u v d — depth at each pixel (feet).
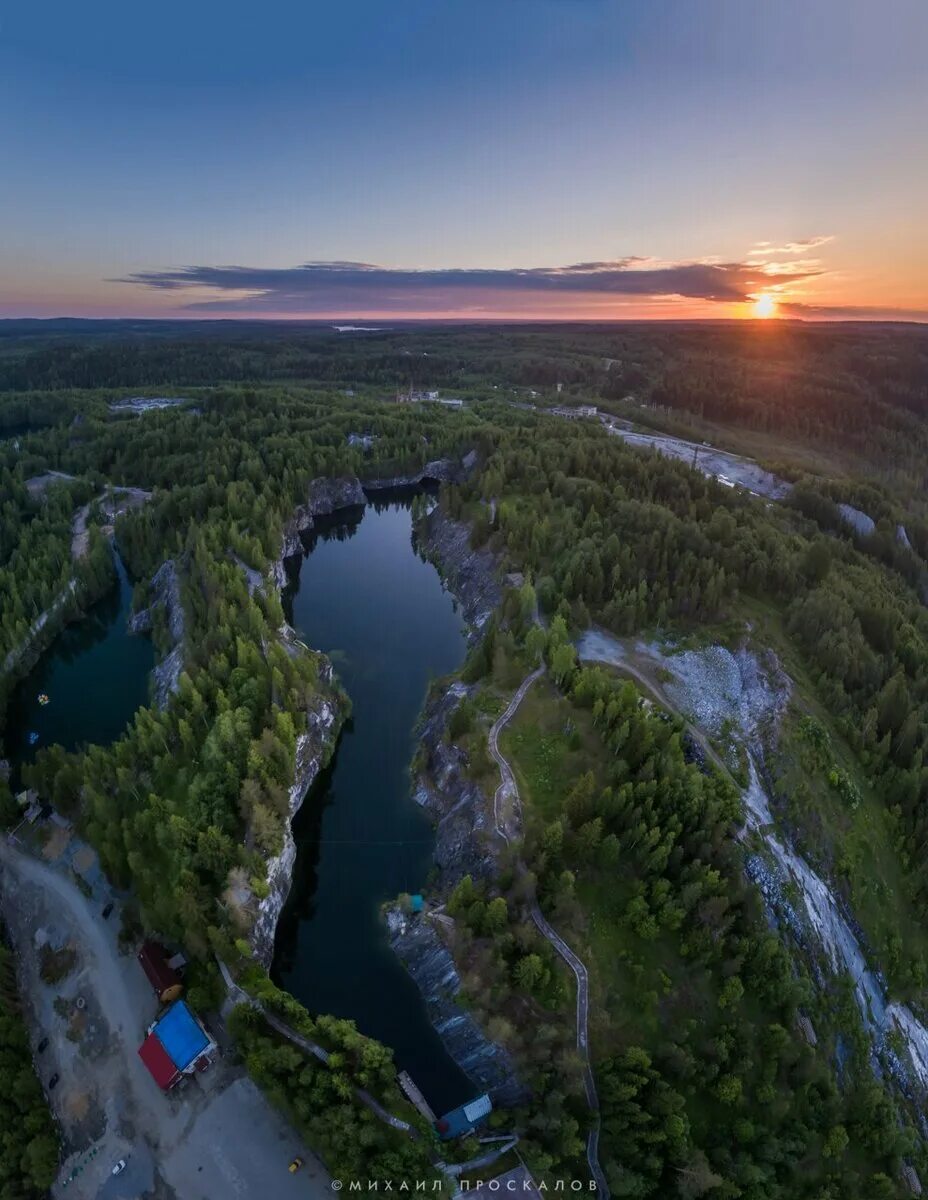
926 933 274.98
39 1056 223.71
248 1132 204.03
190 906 234.17
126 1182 195.83
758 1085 209.15
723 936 235.61
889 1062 240.53
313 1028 216.95
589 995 223.10
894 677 336.29
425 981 247.29
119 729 383.86
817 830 281.95
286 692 332.60
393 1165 184.55
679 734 283.79
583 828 247.50
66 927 259.19
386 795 333.83
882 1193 196.85
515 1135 202.18
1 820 295.48
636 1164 192.65
